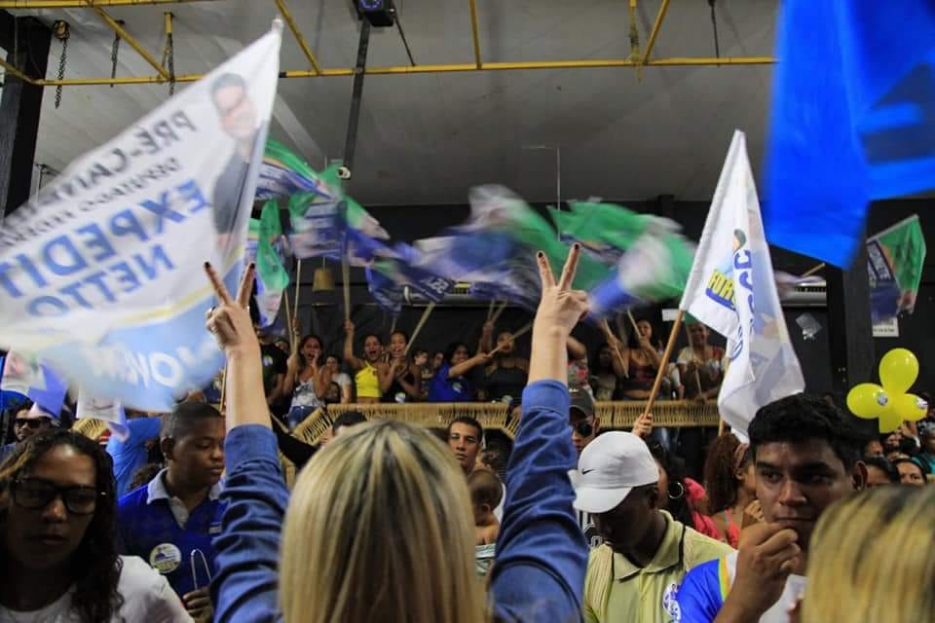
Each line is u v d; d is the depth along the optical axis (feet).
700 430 24.88
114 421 8.84
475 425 12.28
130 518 8.07
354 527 2.67
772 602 3.98
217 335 4.40
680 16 20.75
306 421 18.88
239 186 7.86
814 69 10.67
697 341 22.86
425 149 28.96
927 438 21.54
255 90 8.04
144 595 5.85
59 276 7.42
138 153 7.82
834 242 10.30
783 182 10.71
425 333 33.40
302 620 2.66
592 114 26.13
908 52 9.23
